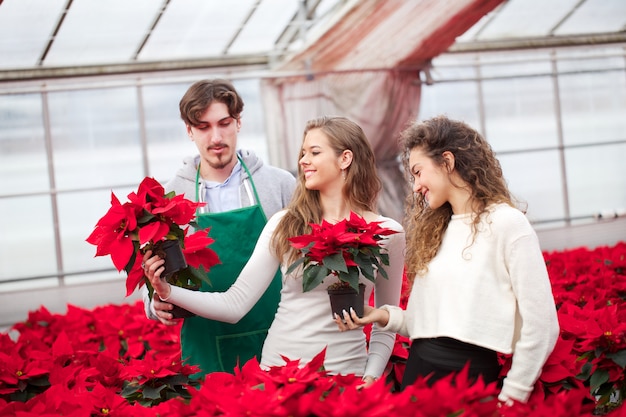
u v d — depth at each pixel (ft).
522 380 8.42
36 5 34.17
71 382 11.31
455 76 47.57
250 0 37.42
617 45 46.06
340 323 9.56
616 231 49.24
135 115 44.06
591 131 50.14
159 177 44.42
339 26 39.50
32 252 43.50
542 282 8.47
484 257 8.71
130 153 44.14
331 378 8.21
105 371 11.27
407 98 43.06
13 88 40.88
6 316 40.55
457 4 36.86
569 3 41.93
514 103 48.93
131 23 37.40
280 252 10.14
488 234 8.73
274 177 12.52
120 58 40.57
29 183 43.21
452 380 8.73
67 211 43.70
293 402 6.90
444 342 8.83
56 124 43.19
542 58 47.50
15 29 35.81
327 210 10.36
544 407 7.42
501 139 48.83
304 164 10.23
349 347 10.03
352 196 10.32
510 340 8.57
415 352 9.19
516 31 44.60
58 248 43.70
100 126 43.73
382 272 9.56
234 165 12.32
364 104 43.04
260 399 7.15
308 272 9.14
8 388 11.29
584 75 49.88
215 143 11.65
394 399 7.05
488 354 8.75
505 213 8.70
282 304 10.30
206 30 39.40
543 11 42.47
